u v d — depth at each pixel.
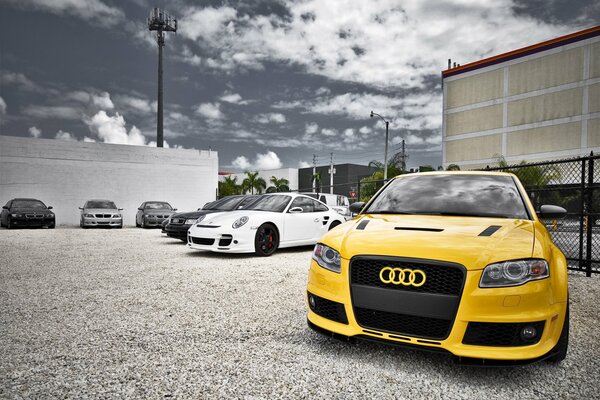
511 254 2.43
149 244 10.55
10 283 5.33
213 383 2.44
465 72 46.88
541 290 2.38
